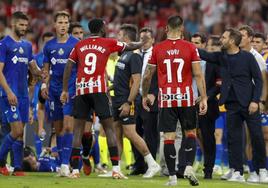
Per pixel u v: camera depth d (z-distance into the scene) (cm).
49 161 4191
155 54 3472
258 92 3797
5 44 3803
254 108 3778
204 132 3928
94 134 4331
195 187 3416
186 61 3416
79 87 3669
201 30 8150
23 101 3862
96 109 3669
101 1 8619
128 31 4003
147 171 3938
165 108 3438
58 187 3322
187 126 3447
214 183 3631
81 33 4319
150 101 4038
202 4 8494
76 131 3719
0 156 3850
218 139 4531
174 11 8512
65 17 3944
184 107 3425
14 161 3878
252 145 3862
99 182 3528
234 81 3819
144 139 4147
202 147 4212
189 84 3431
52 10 8900
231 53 3841
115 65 4241
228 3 8506
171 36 3462
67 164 3834
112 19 8362
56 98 3956
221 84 3844
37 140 4622
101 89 3656
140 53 4150
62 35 3944
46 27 8406
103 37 3709
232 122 3816
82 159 4009
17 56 3825
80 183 3472
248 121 3838
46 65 3969
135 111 4119
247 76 3822
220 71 3859
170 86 3425
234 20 8256
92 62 3650
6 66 3822
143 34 4144
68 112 3856
